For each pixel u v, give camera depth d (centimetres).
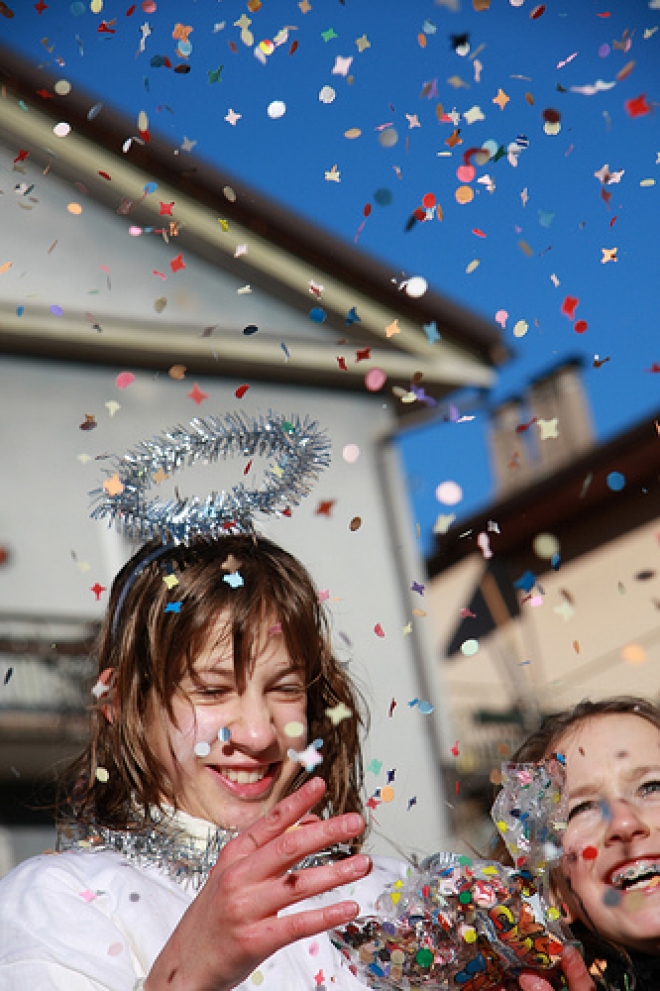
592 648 933
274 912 134
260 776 181
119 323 803
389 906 173
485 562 957
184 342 809
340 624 820
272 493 218
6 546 799
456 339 827
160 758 182
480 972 169
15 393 810
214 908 135
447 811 645
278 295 820
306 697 197
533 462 926
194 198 791
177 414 825
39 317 789
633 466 899
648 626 916
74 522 815
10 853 799
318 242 800
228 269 816
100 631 205
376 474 853
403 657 836
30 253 792
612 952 186
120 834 180
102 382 826
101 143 774
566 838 190
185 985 135
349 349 820
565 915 193
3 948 156
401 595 845
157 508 208
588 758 195
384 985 169
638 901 170
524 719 895
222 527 206
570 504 929
